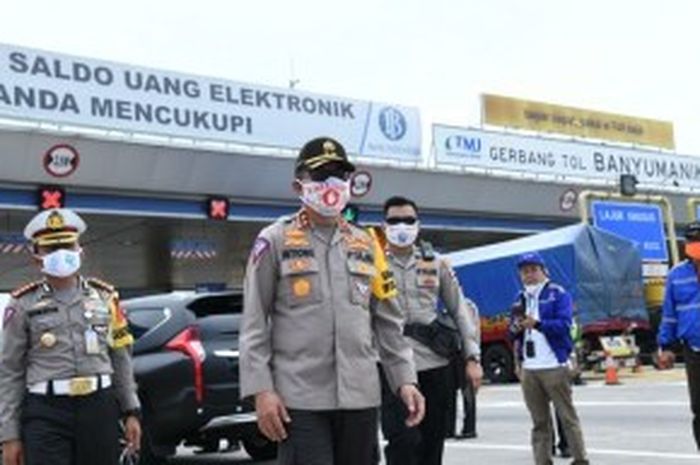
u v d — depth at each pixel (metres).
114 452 5.64
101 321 5.64
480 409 16.17
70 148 26.34
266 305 4.47
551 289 8.70
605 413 14.15
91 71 26.41
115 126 26.81
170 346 9.81
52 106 25.69
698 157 44.12
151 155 27.88
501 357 23.11
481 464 10.05
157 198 29.70
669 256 27.97
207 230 34.50
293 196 32.03
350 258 4.56
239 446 12.81
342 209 4.54
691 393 8.61
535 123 45.53
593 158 39.78
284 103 30.27
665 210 27.95
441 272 7.04
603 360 22.38
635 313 23.59
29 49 25.36
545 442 8.82
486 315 23.52
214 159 29.12
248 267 4.57
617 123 49.66
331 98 31.33
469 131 35.88
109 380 5.66
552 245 22.81
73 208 28.05
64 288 5.63
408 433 6.55
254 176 30.44
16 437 5.50
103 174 27.67
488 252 24.00
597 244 23.08
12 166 26.02
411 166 33.50
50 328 5.52
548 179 38.00
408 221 6.94
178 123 28.06
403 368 4.75
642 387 18.50
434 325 6.87
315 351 4.43
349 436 4.48
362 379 4.48
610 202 26.45
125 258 38.56
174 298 10.16
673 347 8.73
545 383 8.66
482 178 36.03
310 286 4.45
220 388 9.74
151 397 9.72
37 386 5.50
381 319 4.74
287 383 4.40
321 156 4.48
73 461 5.52
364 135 32.25
